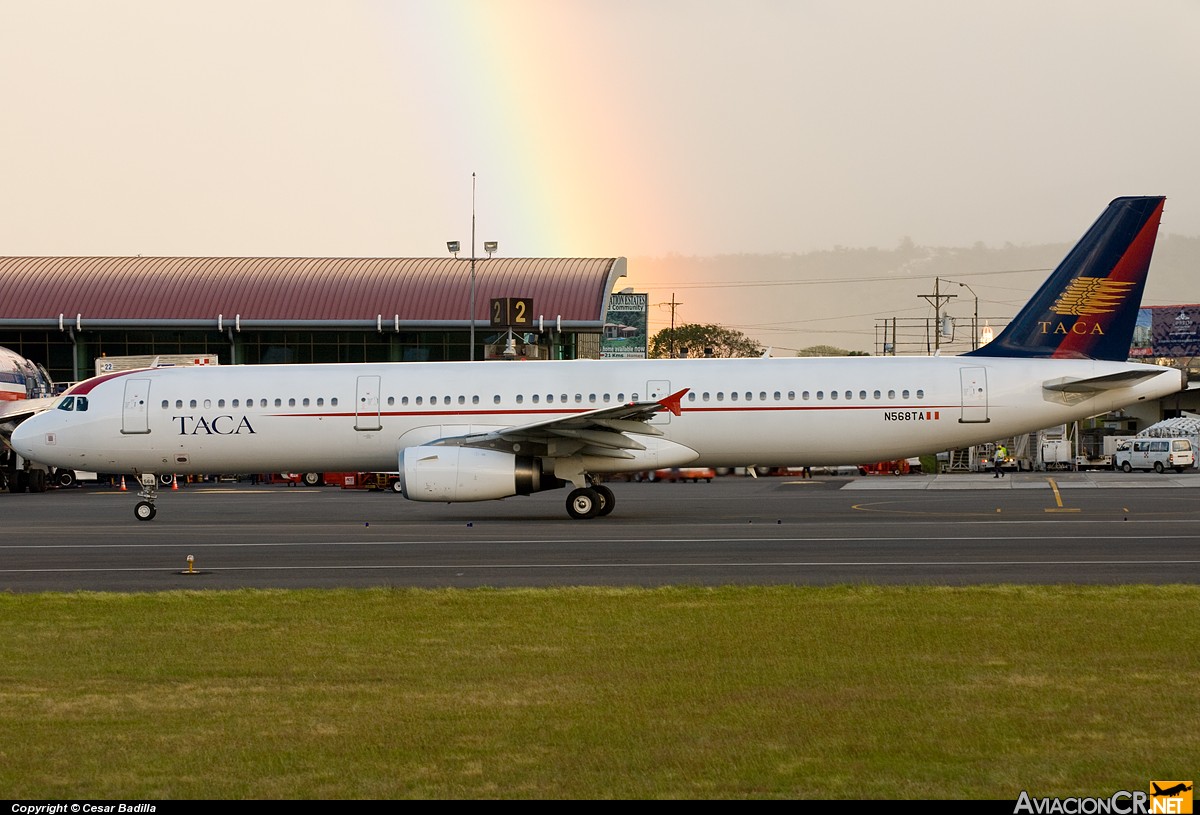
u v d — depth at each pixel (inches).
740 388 4215.1
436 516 4335.6
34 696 1505.9
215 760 1234.0
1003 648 1724.9
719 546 3095.5
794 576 2517.2
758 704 1429.6
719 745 1266.0
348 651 1764.3
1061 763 1197.1
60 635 1918.1
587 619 1998.0
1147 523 3587.6
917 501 4955.7
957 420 4175.7
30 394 7460.6
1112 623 1895.9
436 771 1190.9
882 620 1951.3
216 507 5285.4
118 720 1387.8
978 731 1306.6
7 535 3762.3
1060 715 1365.7
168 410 4360.2
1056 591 2218.3
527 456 3988.7
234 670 1643.7
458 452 3969.0
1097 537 3181.6
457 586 2422.5
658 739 1288.1
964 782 1145.4
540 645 1788.9
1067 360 4247.0
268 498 6210.6
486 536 3444.9
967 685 1512.1
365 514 4569.4
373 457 4367.6
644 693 1487.5
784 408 4190.5
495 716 1387.8
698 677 1571.1
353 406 4311.0
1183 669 1584.6
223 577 2625.5
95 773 1197.7
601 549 3058.6
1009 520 3782.0
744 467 4340.6
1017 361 4227.4
